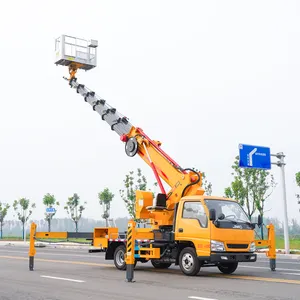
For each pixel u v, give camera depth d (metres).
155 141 17.16
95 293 10.62
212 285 11.88
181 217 14.65
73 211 50.44
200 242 13.83
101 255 24.73
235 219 14.30
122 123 18.72
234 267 14.91
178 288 11.36
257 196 35.62
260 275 14.40
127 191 41.94
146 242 15.62
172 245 14.88
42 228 58.16
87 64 21.39
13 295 10.41
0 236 63.28
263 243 15.88
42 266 17.72
